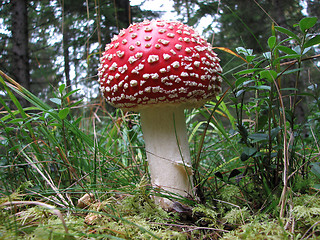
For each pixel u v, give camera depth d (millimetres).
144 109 242
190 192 243
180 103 229
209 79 229
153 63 211
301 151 325
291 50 198
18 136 268
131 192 235
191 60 216
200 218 214
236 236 171
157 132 240
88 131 434
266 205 219
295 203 207
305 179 241
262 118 240
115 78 225
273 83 212
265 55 232
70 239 158
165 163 239
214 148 409
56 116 260
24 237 165
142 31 225
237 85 218
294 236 166
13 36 792
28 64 805
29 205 232
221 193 254
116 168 291
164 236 178
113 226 187
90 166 303
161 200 234
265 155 245
